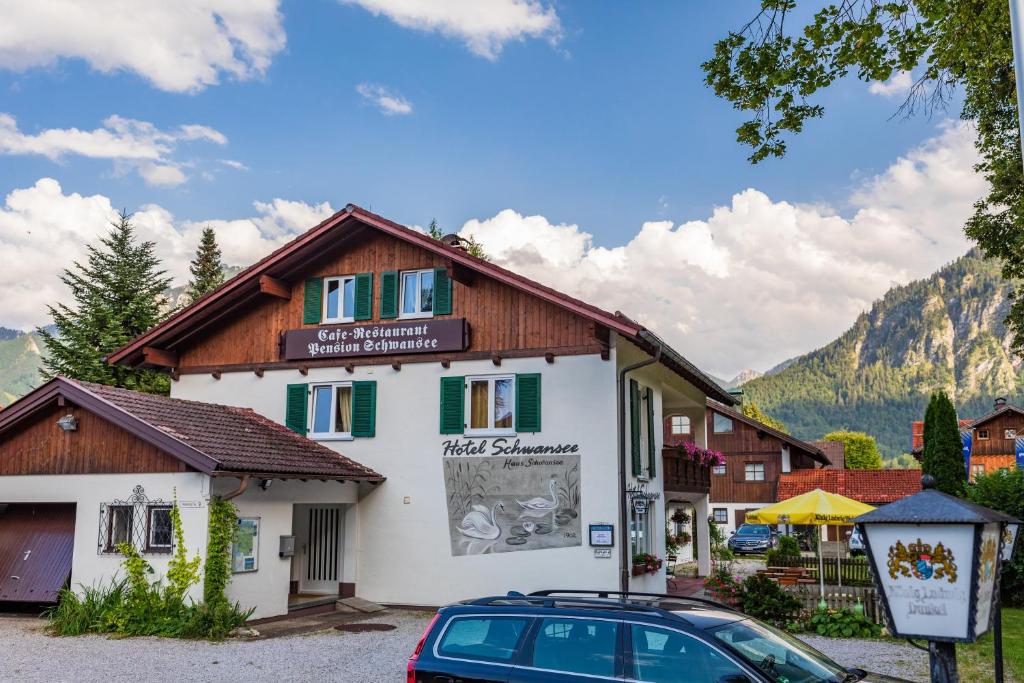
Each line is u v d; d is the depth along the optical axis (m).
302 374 20.19
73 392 15.83
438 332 19.09
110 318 36.34
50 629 14.76
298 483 17.25
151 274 38.47
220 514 14.94
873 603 16.56
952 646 6.57
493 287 18.97
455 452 18.72
